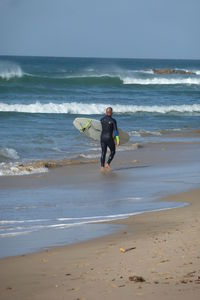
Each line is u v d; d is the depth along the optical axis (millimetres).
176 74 161375
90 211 17172
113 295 8914
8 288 9766
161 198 19281
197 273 9961
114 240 13352
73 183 22391
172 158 30078
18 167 25094
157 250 11797
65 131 40125
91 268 10781
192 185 21953
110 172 25266
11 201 18734
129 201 18797
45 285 9812
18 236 14039
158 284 9367
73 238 13734
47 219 16062
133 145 34031
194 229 13758
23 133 38000
